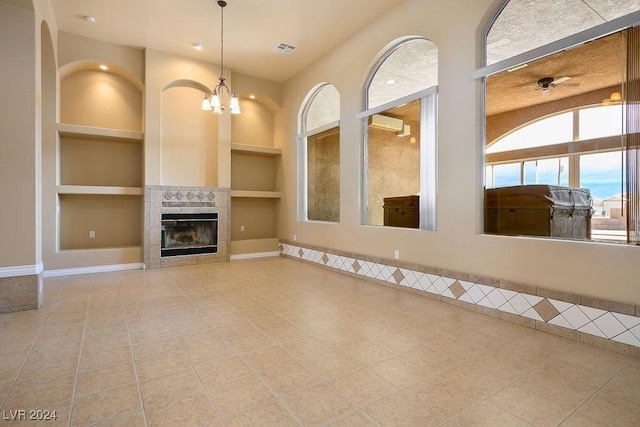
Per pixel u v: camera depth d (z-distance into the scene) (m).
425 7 4.00
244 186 7.34
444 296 3.78
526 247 3.08
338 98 5.84
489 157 3.50
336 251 5.48
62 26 4.97
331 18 4.71
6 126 3.37
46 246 5.04
